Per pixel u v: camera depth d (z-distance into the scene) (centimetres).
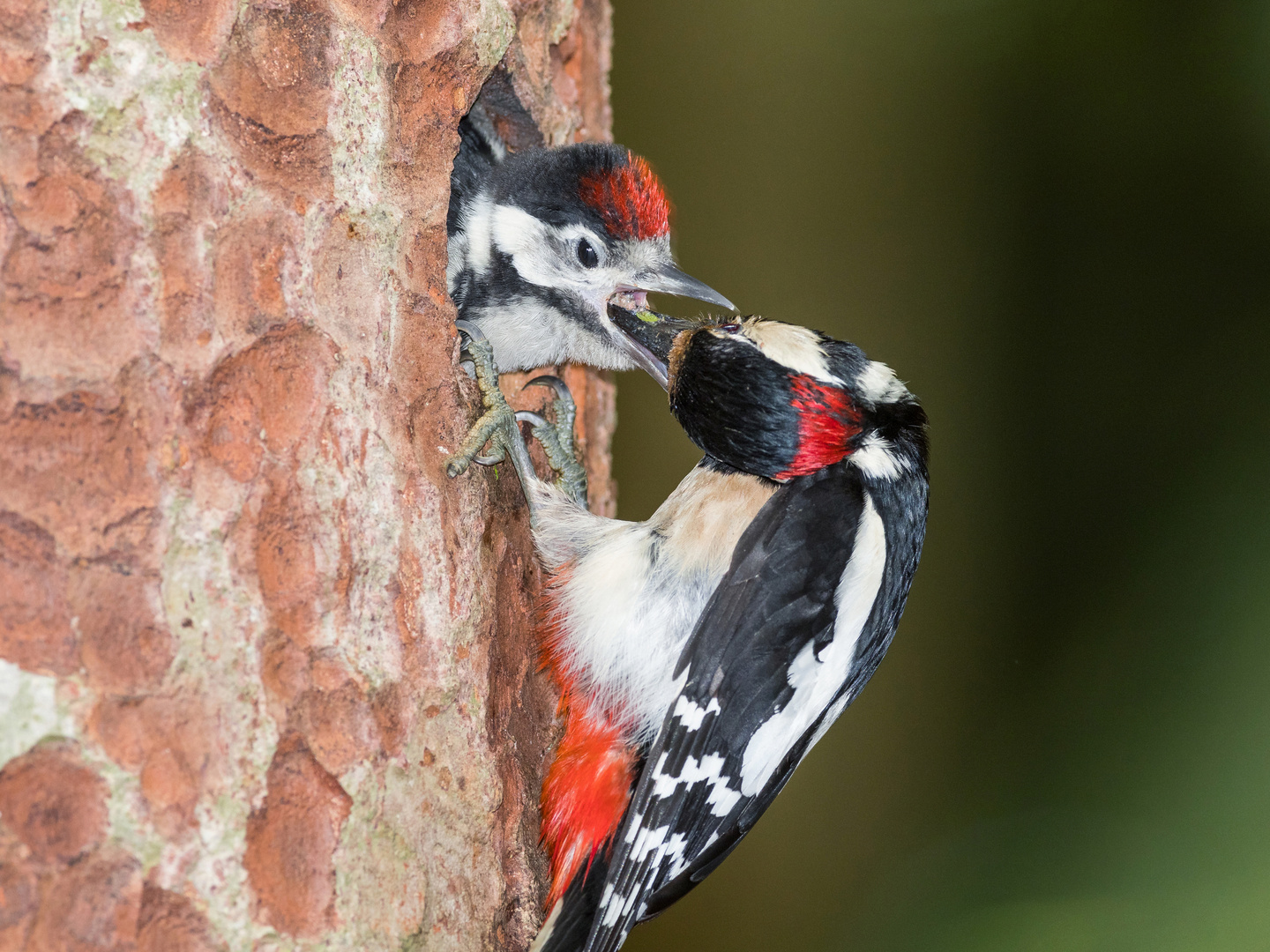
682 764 454
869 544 455
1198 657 481
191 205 448
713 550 455
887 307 520
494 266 459
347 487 450
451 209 459
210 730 447
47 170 446
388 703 450
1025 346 500
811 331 457
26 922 445
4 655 445
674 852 454
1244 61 483
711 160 529
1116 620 484
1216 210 486
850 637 455
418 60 453
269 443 449
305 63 450
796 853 487
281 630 448
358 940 448
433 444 452
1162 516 485
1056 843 477
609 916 454
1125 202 487
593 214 459
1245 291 485
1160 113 485
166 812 446
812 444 455
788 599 454
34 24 446
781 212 527
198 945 447
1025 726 483
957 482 504
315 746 449
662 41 528
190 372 448
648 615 455
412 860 450
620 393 506
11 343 446
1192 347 486
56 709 446
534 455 460
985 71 498
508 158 460
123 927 446
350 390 450
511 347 460
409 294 452
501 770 453
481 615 452
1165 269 487
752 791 455
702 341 456
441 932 450
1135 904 471
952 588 496
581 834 455
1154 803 476
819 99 522
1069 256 493
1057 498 488
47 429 446
